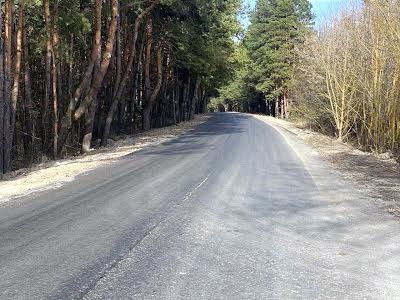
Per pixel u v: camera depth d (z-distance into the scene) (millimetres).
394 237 6633
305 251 5945
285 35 63250
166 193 9508
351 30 23750
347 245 6230
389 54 19109
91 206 8328
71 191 9773
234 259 5586
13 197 9344
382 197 9477
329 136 28859
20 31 15781
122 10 23750
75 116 19156
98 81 19359
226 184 10602
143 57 32938
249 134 25797
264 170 12891
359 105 23750
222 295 4520
